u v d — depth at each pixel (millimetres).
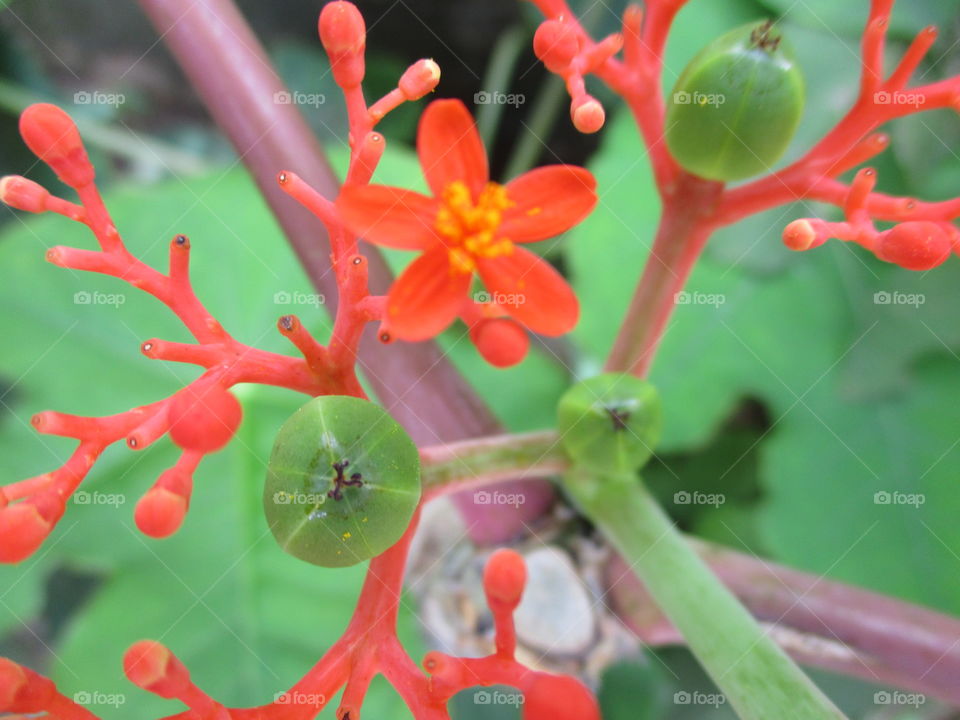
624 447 58
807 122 95
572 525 73
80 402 90
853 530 89
